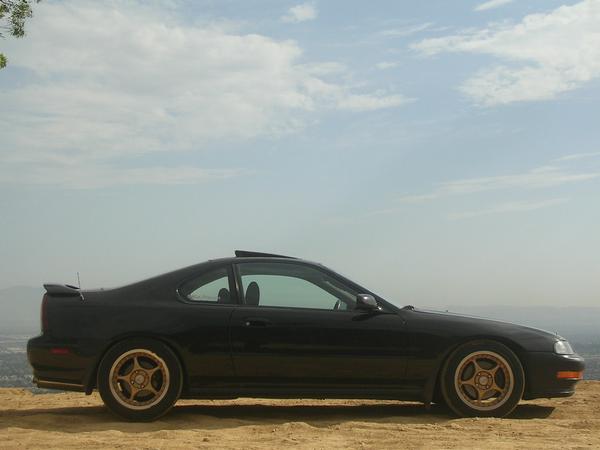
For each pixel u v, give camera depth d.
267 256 7.25
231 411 7.48
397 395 6.86
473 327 6.91
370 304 6.82
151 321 6.71
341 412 7.41
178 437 5.86
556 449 5.36
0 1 13.64
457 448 5.43
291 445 5.54
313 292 6.99
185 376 6.77
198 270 7.02
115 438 5.81
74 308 6.79
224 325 6.75
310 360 6.77
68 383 6.69
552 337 7.09
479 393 6.87
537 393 6.95
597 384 10.09
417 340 6.84
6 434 5.99
